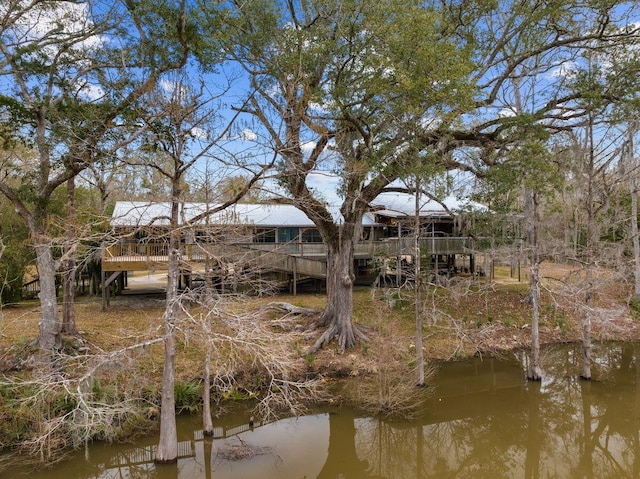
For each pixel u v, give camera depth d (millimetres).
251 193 10438
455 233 24250
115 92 10422
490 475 9148
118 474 8711
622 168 14742
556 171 11430
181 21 9297
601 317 13211
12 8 10734
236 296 9750
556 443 10391
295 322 16297
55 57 11430
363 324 16141
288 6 13336
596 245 14133
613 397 12570
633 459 9719
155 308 18656
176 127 8625
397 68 10352
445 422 11211
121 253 17812
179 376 11688
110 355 7742
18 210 11812
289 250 22578
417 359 12469
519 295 20594
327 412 11141
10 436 8977
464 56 11164
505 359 15469
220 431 10258
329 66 11586
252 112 11898
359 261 26266
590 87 11875
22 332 14398
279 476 8523
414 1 11414
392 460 9766
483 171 13195
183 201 8508
